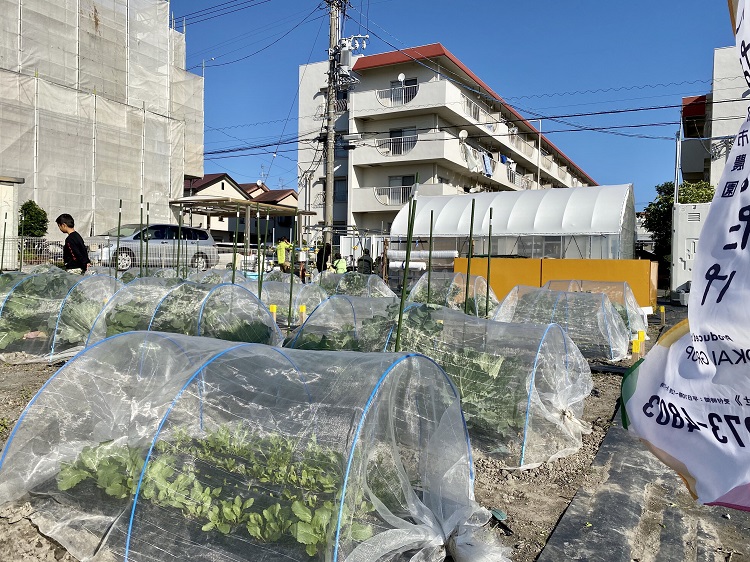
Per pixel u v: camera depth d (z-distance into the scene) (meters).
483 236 21.41
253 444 3.15
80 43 26.36
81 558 3.13
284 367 3.55
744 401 1.99
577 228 19.78
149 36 30.22
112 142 27.19
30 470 3.54
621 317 11.10
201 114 37.47
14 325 7.63
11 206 16.98
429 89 29.72
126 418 3.43
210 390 3.42
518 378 4.99
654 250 31.58
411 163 31.78
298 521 2.87
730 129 23.41
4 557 3.12
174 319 7.16
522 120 39.56
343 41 22.38
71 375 3.75
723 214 2.14
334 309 7.25
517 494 4.28
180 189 31.61
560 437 5.19
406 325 5.83
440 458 3.77
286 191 46.50
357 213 33.34
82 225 25.81
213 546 3.00
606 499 4.11
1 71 22.59
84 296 7.96
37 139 23.81
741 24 2.22
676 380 2.21
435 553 3.21
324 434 3.04
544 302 9.95
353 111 32.09
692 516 3.97
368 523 3.02
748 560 3.41
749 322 1.99
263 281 11.90
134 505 3.14
